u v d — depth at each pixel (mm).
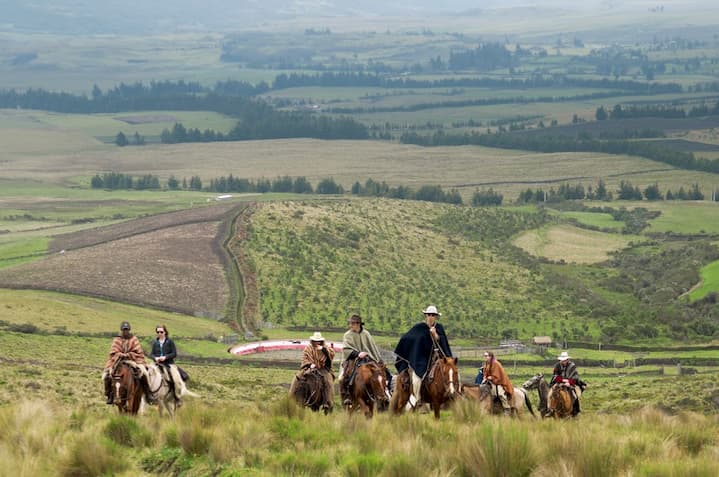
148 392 27344
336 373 78500
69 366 70500
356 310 154250
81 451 19891
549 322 151750
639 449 19156
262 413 25328
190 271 166375
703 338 139375
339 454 19234
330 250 193125
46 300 129875
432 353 25812
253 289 160375
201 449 20719
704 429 23109
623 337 141250
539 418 28875
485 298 170375
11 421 23031
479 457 16969
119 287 149750
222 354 108062
